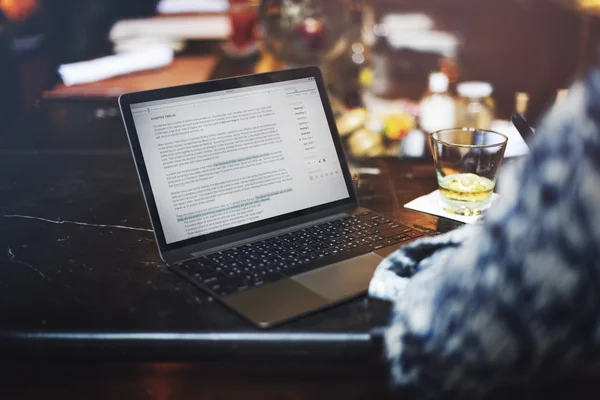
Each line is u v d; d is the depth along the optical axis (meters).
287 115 1.27
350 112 2.13
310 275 1.05
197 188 1.16
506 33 4.75
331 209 1.28
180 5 3.90
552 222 0.63
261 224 1.20
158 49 2.93
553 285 0.64
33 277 1.07
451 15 4.83
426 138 2.03
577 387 0.74
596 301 0.64
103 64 2.65
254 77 1.25
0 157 1.68
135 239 1.21
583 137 0.62
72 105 2.23
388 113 2.12
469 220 1.27
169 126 1.16
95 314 0.96
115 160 1.67
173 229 1.12
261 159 1.22
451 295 0.71
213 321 0.93
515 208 0.66
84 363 0.94
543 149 0.65
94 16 3.79
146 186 1.11
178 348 0.91
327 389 0.99
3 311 0.97
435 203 1.35
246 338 0.90
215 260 1.10
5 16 3.30
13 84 3.09
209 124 1.19
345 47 2.66
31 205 1.37
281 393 1.00
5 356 0.92
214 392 1.00
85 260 1.13
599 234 0.62
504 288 0.66
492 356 0.68
